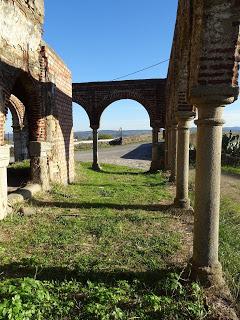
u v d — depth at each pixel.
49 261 5.00
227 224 7.25
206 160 4.30
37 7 8.87
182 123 8.28
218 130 4.29
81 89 19.50
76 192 10.34
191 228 6.87
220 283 4.23
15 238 5.94
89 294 3.92
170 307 3.72
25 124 17.92
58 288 4.05
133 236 6.24
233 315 3.63
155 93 18.86
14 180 11.49
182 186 8.39
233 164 18.83
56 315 3.56
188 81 5.01
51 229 6.52
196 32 4.34
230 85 4.16
